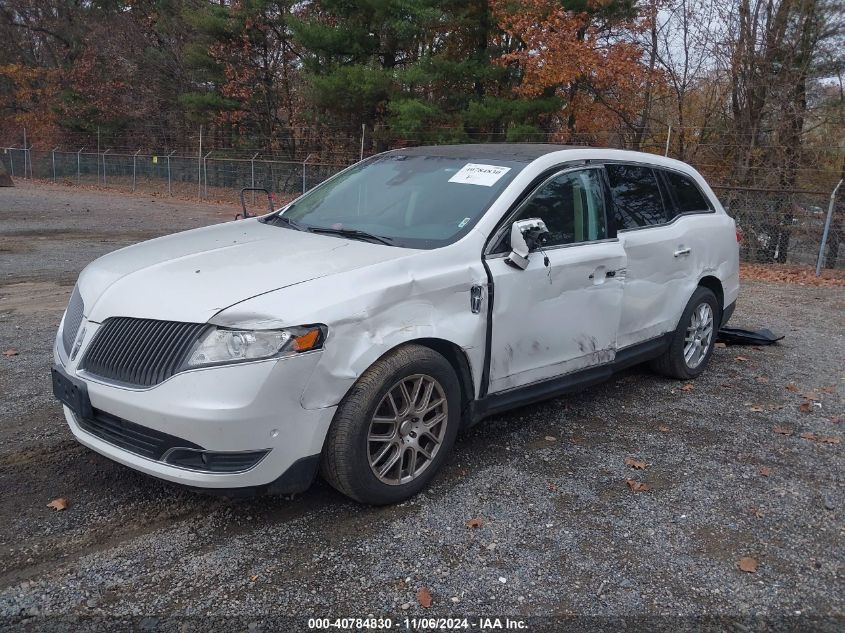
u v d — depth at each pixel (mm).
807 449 4730
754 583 3225
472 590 3082
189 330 3229
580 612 2975
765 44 16031
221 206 23672
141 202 24031
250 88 30984
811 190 14742
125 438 3389
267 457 3242
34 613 2846
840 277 12828
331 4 23828
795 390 5957
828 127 16047
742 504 3939
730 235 6379
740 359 6855
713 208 6316
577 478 4156
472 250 4012
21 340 6508
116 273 3789
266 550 3316
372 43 24188
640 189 5430
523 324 4250
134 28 35250
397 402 3686
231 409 3113
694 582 3211
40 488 3807
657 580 3213
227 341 3160
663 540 3541
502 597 3047
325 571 3174
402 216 4395
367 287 3494
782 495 4059
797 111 16062
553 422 5027
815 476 4324
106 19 36219
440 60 21422
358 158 23766
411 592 3051
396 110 21531
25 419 4676
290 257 3787
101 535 3396
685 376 6004
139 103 35219
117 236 14320
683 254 5629
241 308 3227
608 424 5031
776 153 16141
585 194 4820
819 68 15961
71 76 35781
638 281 5141
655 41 18328
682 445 4707
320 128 27266
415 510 3715
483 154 4836
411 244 4012
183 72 34062
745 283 11984
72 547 3289
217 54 29938
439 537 3471
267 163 25297
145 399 3193
